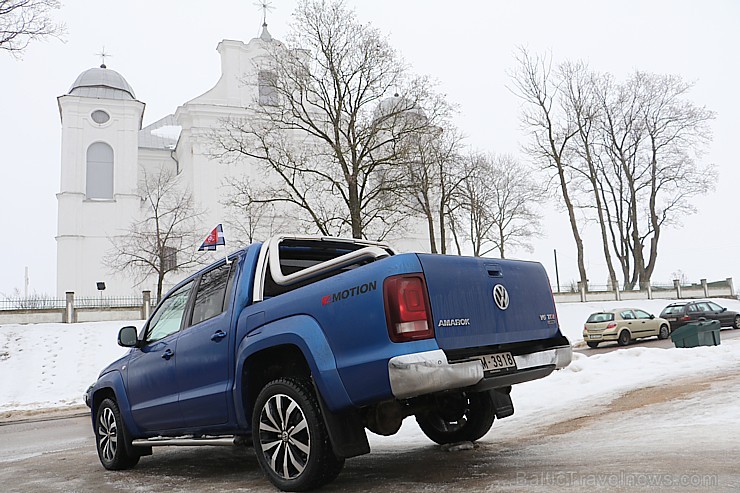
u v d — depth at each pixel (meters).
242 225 43.44
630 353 12.66
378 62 29.03
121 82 53.94
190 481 5.35
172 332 6.01
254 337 4.74
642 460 4.54
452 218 37.91
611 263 45.19
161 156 58.72
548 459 4.90
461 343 4.15
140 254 45.16
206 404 5.22
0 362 25.00
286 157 33.47
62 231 48.97
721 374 9.59
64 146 50.19
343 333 4.16
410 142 29.45
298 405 4.34
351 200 28.25
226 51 52.16
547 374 4.84
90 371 24.97
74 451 8.43
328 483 4.43
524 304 4.80
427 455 5.54
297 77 29.45
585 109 45.00
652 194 46.59
